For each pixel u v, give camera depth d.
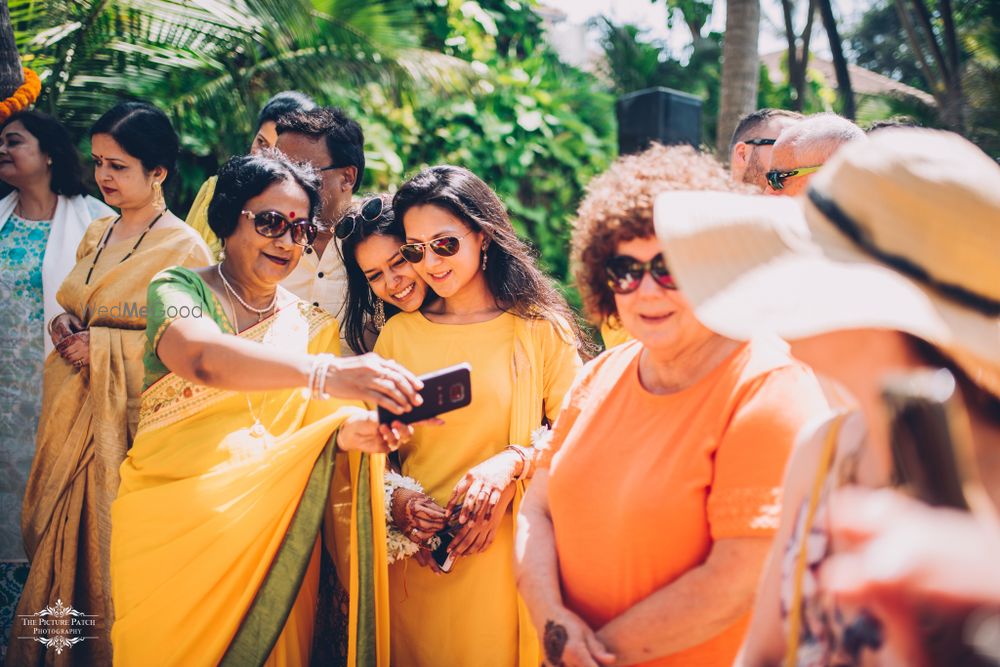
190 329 2.35
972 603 0.83
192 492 2.45
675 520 1.75
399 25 6.31
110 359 3.23
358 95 6.54
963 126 7.46
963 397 1.08
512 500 2.71
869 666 0.94
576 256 1.96
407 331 2.93
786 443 1.66
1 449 3.66
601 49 13.02
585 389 2.15
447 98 6.75
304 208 2.62
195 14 5.34
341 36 5.91
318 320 2.83
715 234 1.38
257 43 5.73
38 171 3.72
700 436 1.76
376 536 2.58
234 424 2.55
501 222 2.90
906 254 1.12
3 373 3.66
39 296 3.69
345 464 2.72
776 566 1.35
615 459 1.88
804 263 1.21
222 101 5.60
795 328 1.15
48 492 3.24
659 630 1.71
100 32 5.21
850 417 1.30
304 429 2.54
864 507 0.99
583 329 3.13
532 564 2.01
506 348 2.84
